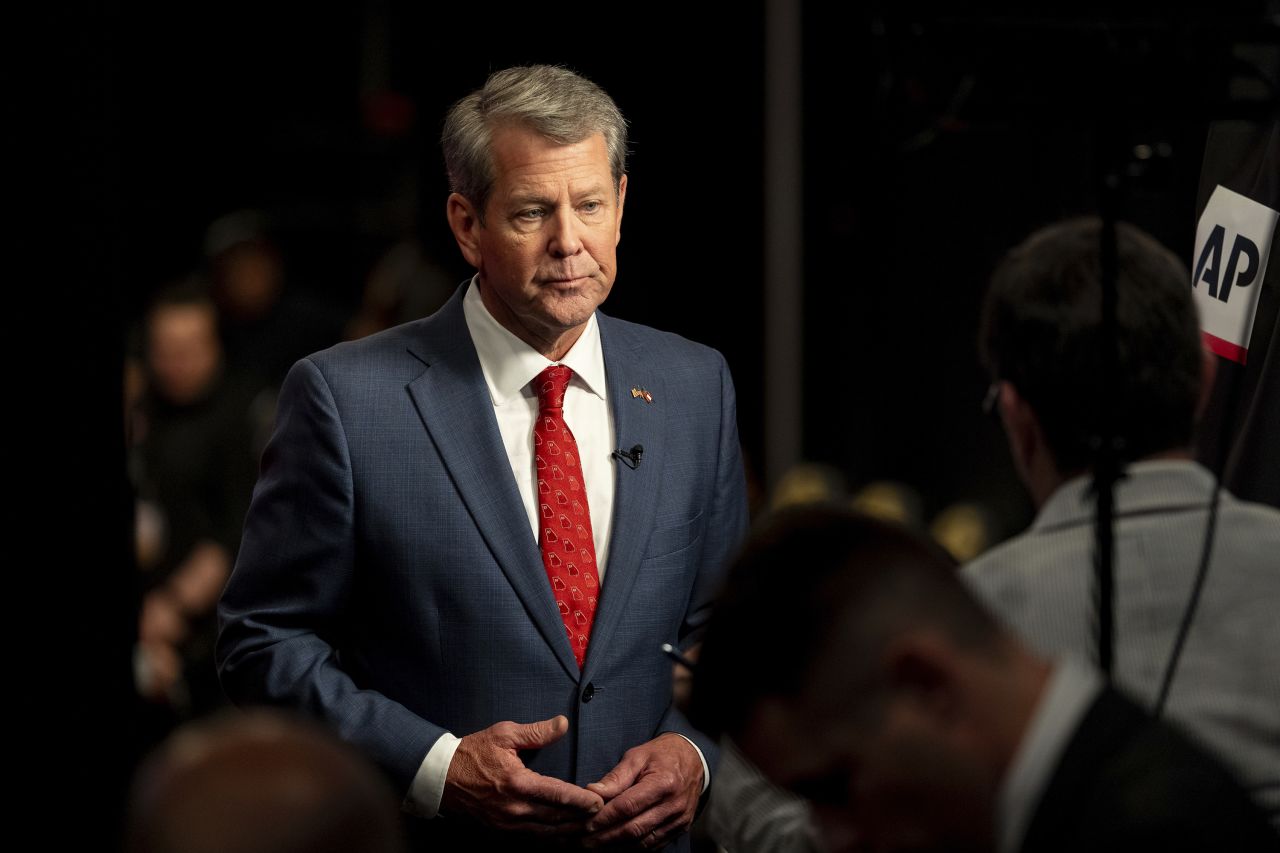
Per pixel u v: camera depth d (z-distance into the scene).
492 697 5.42
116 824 5.63
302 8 16.75
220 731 2.25
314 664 5.37
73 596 5.56
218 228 16.58
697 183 14.17
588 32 14.55
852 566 3.13
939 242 12.75
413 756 5.21
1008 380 4.34
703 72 14.07
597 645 5.49
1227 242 5.23
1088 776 3.00
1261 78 4.60
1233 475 5.28
